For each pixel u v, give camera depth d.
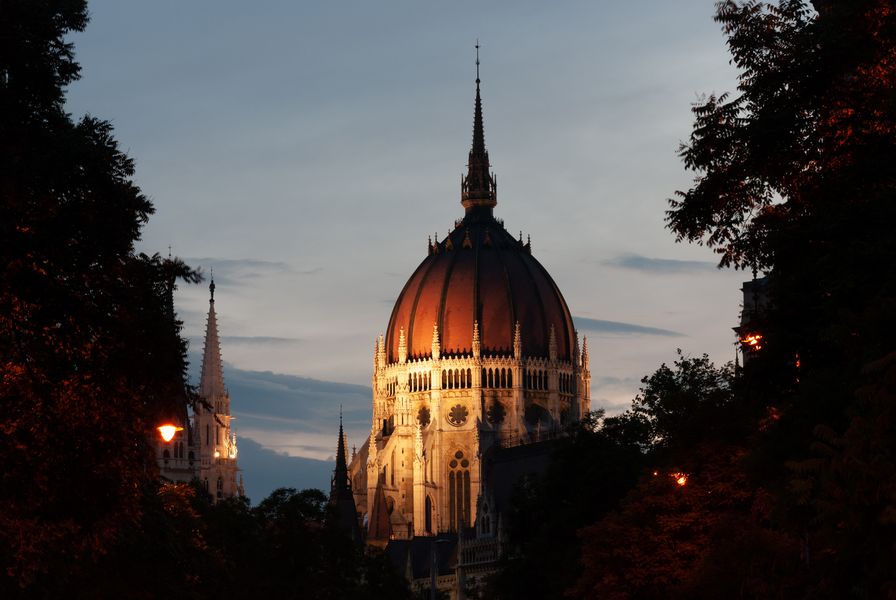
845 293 72.12
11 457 82.25
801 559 75.69
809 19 90.69
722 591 105.44
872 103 81.75
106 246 84.69
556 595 180.12
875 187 78.31
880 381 57.34
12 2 83.56
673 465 136.25
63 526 87.88
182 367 88.06
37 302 82.12
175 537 111.75
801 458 72.06
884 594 54.75
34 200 82.81
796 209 88.19
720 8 91.06
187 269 89.56
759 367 85.25
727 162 91.19
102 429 85.94
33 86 84.31
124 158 88.19
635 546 135.50
